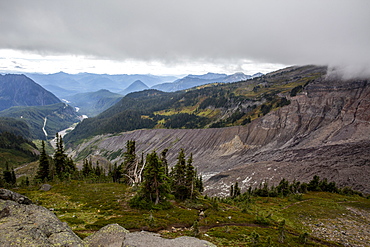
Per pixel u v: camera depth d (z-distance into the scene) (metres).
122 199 45.59
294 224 44.31
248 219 41.88
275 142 163.62
